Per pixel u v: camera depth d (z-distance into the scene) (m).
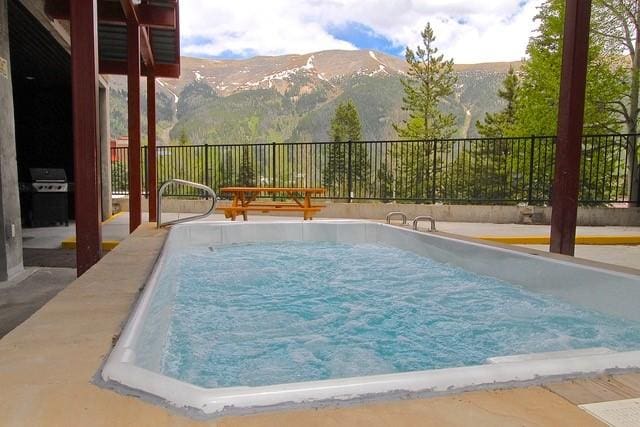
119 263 2.54
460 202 7.99
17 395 0.98
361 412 0.94
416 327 2.46
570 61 3.47
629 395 1.04
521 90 13.66
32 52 6.54
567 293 2.59
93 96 3.14
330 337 2.32
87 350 1.23
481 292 3.15
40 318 1.52
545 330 2.37
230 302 2.97
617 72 10.53
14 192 3.86
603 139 7.88
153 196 6.96
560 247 3.58
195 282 3.50
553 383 1.10
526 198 7.61
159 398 0.97
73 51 3.11
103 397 0.97
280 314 2.72
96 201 3.18
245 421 0.90
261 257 4.39
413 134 26.95
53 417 0.89
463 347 2.17
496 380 1.08
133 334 1.34
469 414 0.94
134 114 5.59
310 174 8.65
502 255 3.11
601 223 7.04
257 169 8.89
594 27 10.63
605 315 2.33
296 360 2.00
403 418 0.92
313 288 3.32
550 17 11.87
